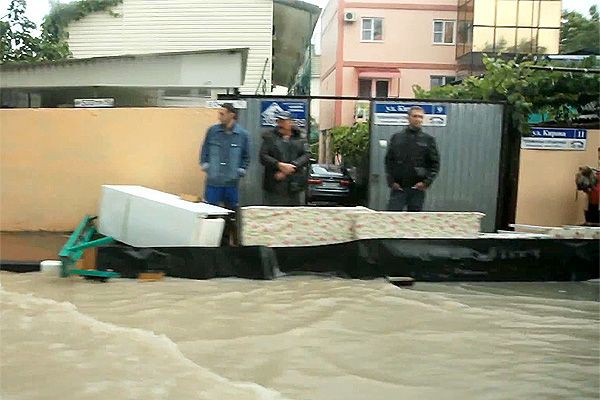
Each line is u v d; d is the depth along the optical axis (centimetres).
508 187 1090
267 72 1798
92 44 1878
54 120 1000
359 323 562
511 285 723
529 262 738
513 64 1216
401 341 518
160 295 648
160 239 772
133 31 1850
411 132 896
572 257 742
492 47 2795
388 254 727
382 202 1048
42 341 505
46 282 699
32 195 1009
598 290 704
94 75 1405
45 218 1010
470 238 734
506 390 428
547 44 2784
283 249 732
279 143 939
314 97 1018
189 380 432
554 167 1196
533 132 1191
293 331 536
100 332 528
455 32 3048
